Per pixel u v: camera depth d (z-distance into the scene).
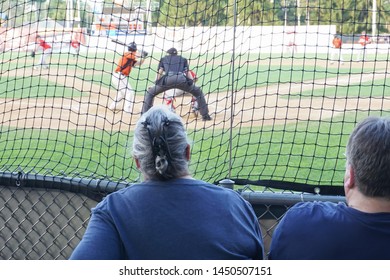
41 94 14.34
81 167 6.68
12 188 3.51
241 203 2.39
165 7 11.27
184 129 2.36
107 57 22.05
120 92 11.78
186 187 2.29
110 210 2.28
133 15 11.90
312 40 21.36
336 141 8.69
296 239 2.19
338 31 15.32
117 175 6.13
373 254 2.10
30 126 9.83
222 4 10.40
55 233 3.48
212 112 11.05
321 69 19.95
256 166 6.86
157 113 2.33
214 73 16.59
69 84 16.25
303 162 7.18
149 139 2.29
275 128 9.70
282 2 11.49
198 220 2.23
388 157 2.06
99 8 12.24
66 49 21.97
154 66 18.41
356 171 2.12
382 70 19.14
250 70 19.45
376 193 2.11
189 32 16.55
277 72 19.22
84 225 3.43
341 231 2.13
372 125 2.13
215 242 2.22
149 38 17.50
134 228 2.22
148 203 2.25
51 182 3.43
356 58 22.23
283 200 3.03
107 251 2.20
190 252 2.20
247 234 2.30
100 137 8.90
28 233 3.53
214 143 8.38
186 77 8.66
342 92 14.53
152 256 2.20
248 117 10.77
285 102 12.88
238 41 15.91
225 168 6.31
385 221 2.11
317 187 3.26
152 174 2.31
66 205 3.44
